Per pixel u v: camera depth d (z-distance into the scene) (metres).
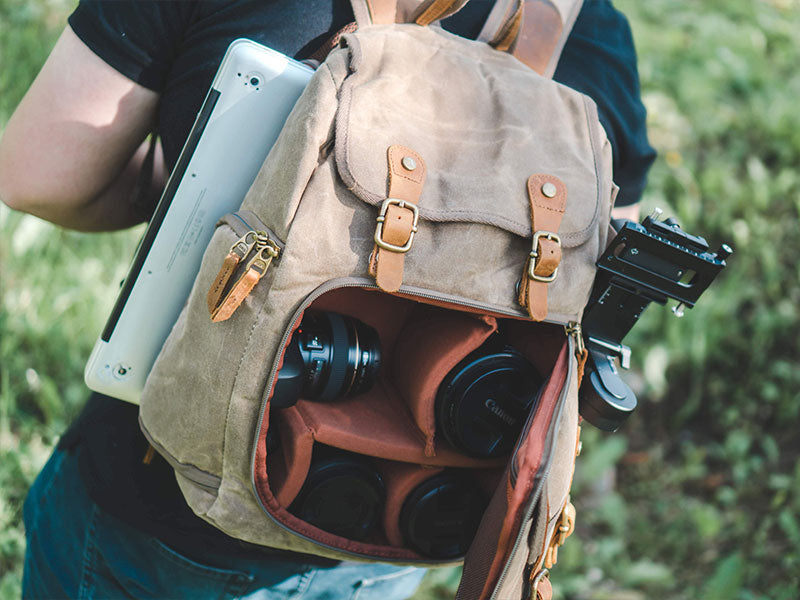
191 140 0.98
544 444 0.90
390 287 0.88
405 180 0.88
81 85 1.00
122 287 1.06
